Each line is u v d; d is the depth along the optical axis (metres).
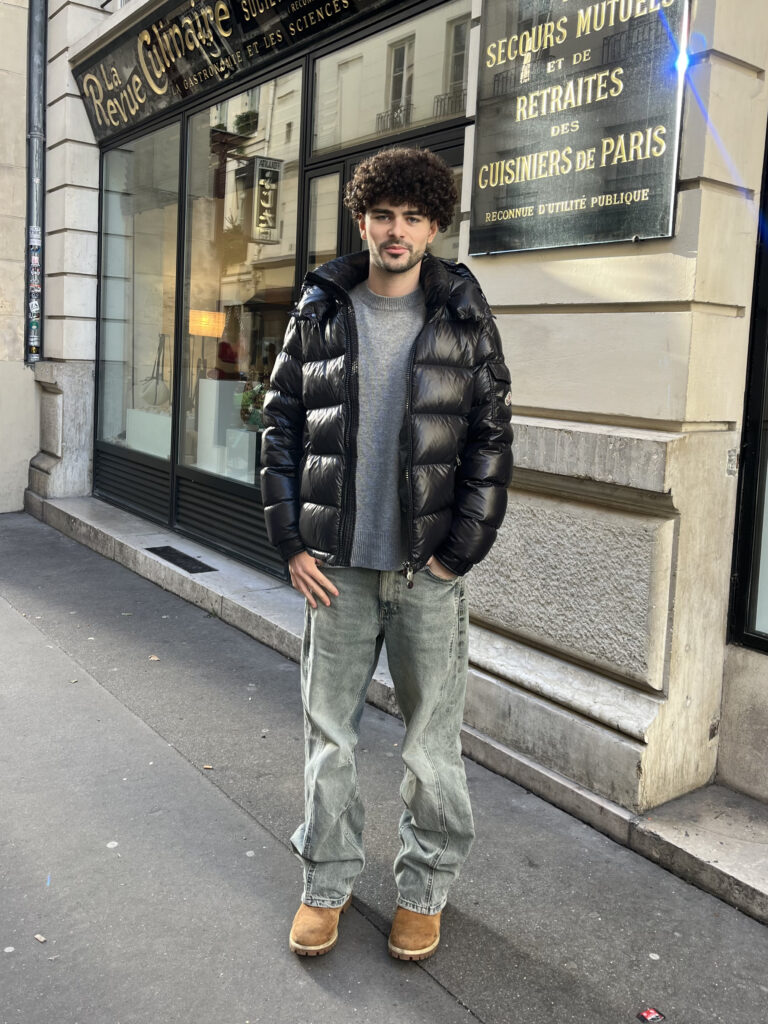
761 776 3.09
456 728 2.43
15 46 8.11
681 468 2.89
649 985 2.32
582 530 3.18
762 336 3.04
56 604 5.61
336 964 2.37
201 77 6.42
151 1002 2.21
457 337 2.18
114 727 3.83
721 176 2.85
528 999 2.26
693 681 3.08
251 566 6.08
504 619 3.52
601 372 3.15
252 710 4.07
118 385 8.01
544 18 3.28
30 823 3.02
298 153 5.58
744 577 3.12
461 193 3.91
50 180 8.28
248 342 6.23
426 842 2.39
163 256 7.26
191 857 2.84
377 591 2.28
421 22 4.52
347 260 2.25
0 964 2.32
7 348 8.48
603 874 2.81
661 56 2.87
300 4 5.16
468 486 2.23
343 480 2.22
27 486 8.67
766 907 2.58
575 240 3.19
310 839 2.36
